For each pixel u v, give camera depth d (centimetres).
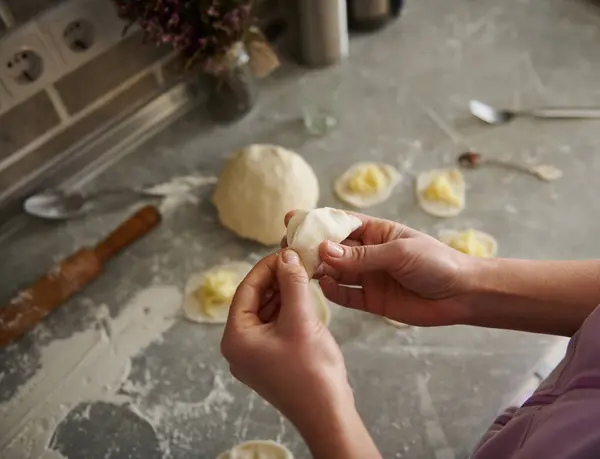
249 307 48
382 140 93
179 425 68
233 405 69
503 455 47
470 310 56
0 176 83
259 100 100
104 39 83
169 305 77
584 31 104
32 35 75
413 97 98
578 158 88
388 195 86
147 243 83
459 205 84
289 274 47
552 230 81
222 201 82
